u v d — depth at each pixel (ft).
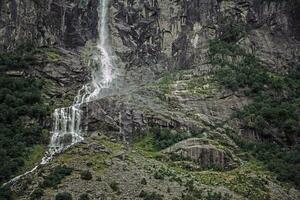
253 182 490.49
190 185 463.42
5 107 542.98
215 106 581.12
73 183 448.65
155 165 490.08
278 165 520.42
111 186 446.60
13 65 593.42
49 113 551.18
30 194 443.32
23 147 513.04
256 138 563.48
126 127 550.36
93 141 515.09
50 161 487.20
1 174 479.41
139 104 568.82
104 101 562.25
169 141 533.96
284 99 600.39
